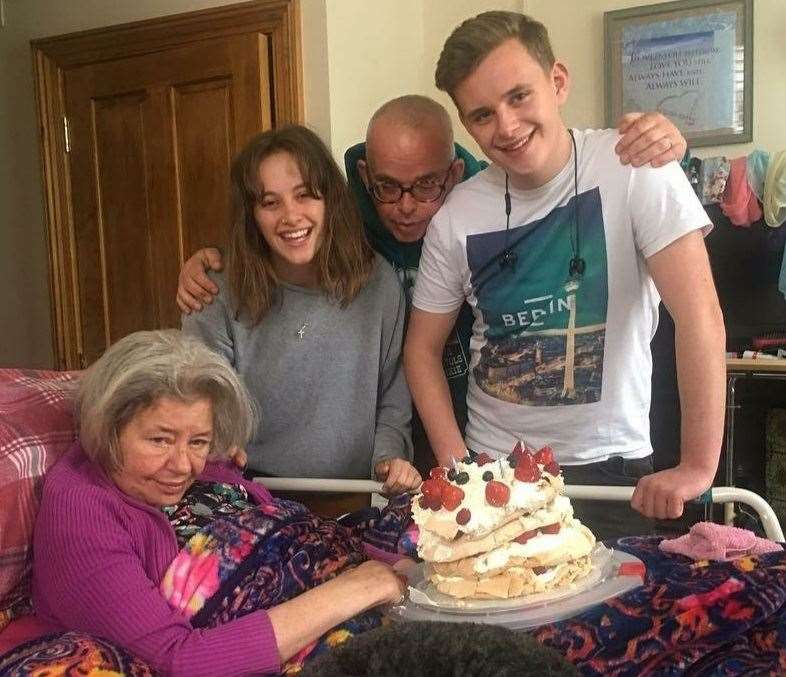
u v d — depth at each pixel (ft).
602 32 10.09
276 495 5.51
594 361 4.85
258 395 5.49
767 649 3.24
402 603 3.74
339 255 5.38
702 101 9.83
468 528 3.63
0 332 10.35
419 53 10.69
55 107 9.57
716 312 4.40
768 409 9.81
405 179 5.49
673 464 8.70
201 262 5.65
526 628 3.32
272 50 8.52
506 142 4.60
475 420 5.39
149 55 9.04
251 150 5.22
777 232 9.37
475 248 5.07
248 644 3.31
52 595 3.51
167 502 3.88
